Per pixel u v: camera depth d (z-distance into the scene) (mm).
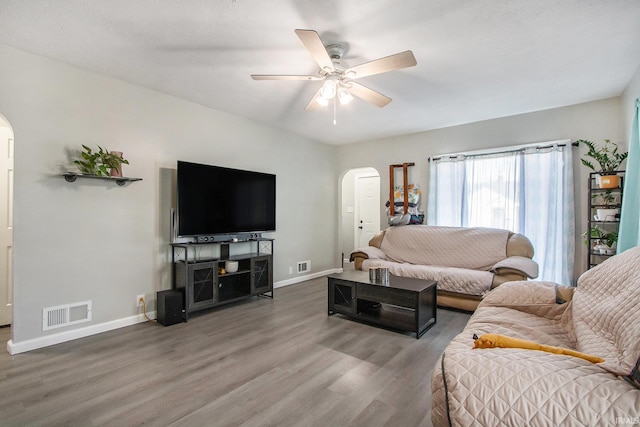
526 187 3996
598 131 3611
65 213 2730
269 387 1987
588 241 3324
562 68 2824
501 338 1258
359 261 4316
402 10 1998
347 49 2471
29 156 2545
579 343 1463
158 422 1653
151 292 3301
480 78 3023
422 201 4926
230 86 3215
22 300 2508
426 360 2355
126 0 1906
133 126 3170
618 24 2154
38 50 2512
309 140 5344
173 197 3494
